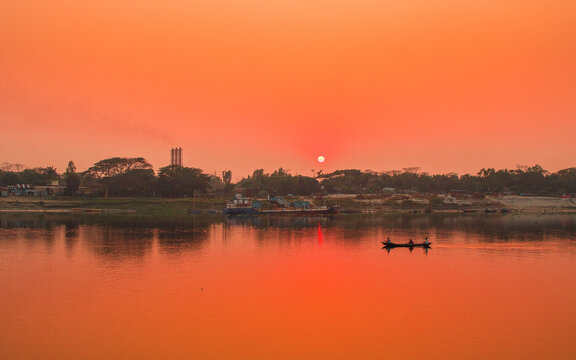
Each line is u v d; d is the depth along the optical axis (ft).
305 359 136.67
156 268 255.70
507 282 227.61
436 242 366.63
